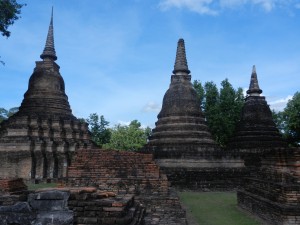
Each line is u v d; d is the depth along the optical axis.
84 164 13.57
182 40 32.16
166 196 12.70
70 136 31.83
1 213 7.93
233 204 17.78
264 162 14.45
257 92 34.12
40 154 28.86
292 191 11.38
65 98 34.47
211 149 27.28
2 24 20.30
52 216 7.85
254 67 35.12
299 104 41.81
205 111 43.59
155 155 26.62
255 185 15.09
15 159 28.30
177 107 29.41
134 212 8.84
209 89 44.56
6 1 19.80
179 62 31.39
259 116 32.88
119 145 53.97
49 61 34.22
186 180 25.58
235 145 32.31
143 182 13.12
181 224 11.85
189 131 28.36
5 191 11.73
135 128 57.03
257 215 13.91
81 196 8.06
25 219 7.87
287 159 12.13
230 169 26.27
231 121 42.25
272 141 31.89
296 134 43.69
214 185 25.67
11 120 30.80
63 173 29.73
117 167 13.42
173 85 30.72
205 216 14.18
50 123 31.19
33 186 24.30
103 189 13.14
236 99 43.94
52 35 35.22
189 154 26.44
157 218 11.89
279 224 11.33
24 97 33.50
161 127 29.34
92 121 58.19
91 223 7.69
